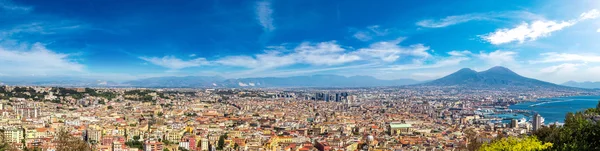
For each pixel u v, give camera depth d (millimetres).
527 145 64562
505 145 66312
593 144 65375
